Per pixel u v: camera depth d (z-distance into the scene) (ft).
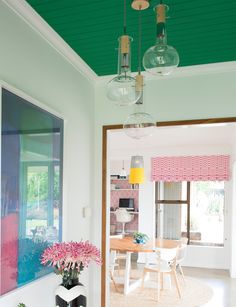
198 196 22.89
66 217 7.67
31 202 6.26
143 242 16.76
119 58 4.54
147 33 7.22
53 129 7.25
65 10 6.30
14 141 5.77
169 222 23.35
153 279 18.25
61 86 7.95
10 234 5.57
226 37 7.41
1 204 5.35
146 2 4.59
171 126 9.37
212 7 6.21
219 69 9.02
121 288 16.72
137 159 15.94
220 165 21.42
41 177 6.66
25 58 6.41
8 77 5.85
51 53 7.48
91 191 9.80
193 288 16.83
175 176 22.52
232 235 19.31
